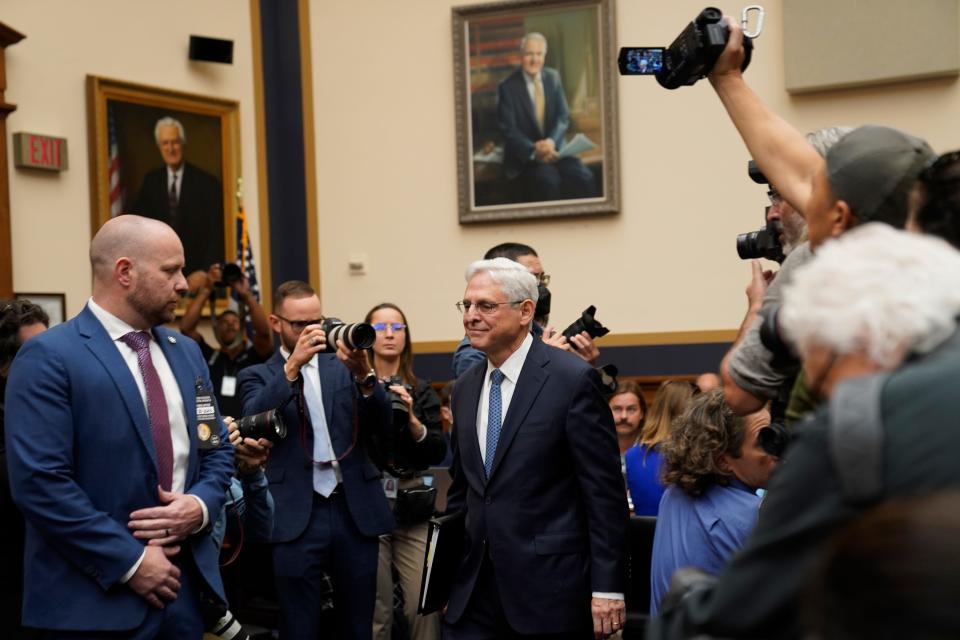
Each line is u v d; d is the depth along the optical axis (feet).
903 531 2.44
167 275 9.28
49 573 8.66
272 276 26.04
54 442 8.59
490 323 10.39
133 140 23.31
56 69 22.09
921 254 3.60
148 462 9.02
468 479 10.49
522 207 24.97
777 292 5.75
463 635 10.31
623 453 16.30
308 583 12.51
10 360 10.43
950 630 2.32
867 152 4.84
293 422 12.76
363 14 26.25
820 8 22.65
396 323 15.55
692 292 24.06
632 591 11.12
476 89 25.26
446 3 25.67
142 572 8.61
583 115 24.54
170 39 24.21
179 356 9.71
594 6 24.43
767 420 8.01
